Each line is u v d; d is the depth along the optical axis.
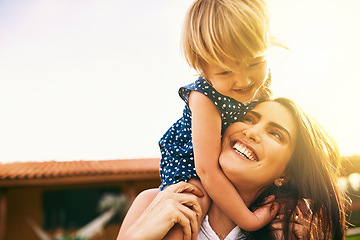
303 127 1.32
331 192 1.37
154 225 1.11
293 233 1.31
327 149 1.45
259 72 1.12
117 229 11.64
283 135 1.29
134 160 12.80
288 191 1.33
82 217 12.65
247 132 1.27
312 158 1.33
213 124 1.25
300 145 1.32
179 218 1.14
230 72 1.11
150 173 10.76
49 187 12.40
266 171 1.24
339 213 1.38
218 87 1.16
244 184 1.24
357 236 7.11
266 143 1.26
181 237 1.14
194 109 1.29
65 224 12.46
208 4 1.19
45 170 10.98
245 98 1.17
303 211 1.39
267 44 1.13
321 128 1.46
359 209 11.28
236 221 1.23
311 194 1.33
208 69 1.16
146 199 1.33
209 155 1.24
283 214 1.31
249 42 1.09
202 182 1.25
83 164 12.09
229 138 1.29
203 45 1.14
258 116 1.31
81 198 12.83
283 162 1.28
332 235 1.38
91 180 10.41
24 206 12.28
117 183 12.92
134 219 1.28
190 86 1.33
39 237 12.13
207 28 1.13
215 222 1.26
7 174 10.32
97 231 11.31
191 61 1.21
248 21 1.11
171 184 1.32
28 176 10.02
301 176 1.32
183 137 1.42
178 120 1.52
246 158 1.24
